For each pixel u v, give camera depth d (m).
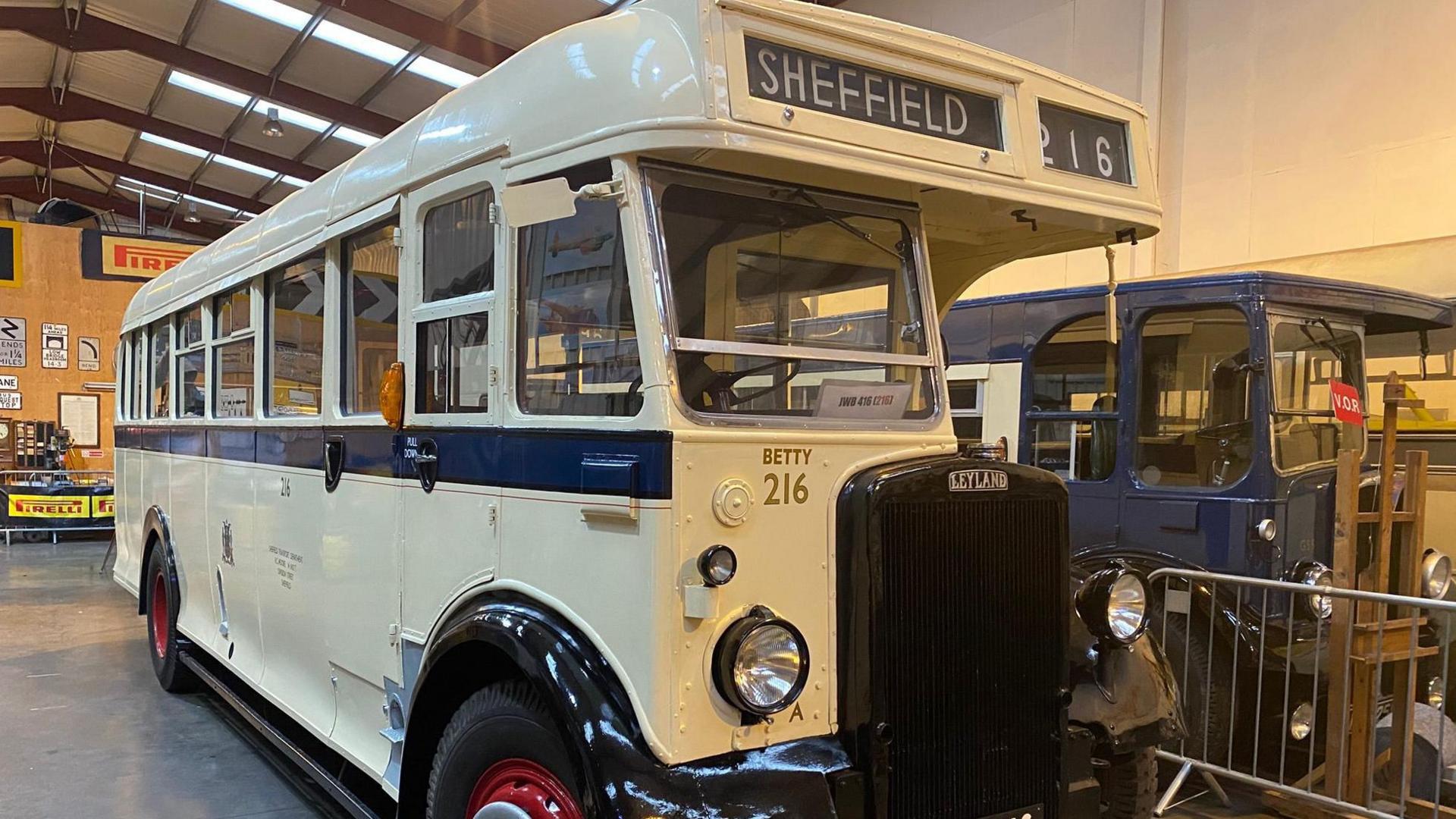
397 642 2.98
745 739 2.14
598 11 11.82
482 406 2.62
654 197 2.19
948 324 5.88
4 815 3.88
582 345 2.31
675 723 2.04
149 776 4.35
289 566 3.84
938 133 2.38
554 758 2.20
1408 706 3.72
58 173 22.44
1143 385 4.92
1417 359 5.96
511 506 2.47
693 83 2.04
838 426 2.37
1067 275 8.91
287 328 3.95
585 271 2.30
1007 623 2.45
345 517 3.33
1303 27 7.48
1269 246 7.68
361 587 3.22
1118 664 2.82
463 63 13.25
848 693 2.25
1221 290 4.57
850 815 2.15
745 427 2.18
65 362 15.65
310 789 4.21
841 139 2.18
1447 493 5.53
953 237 3.11
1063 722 2.56
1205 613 4.37
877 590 2.23
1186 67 8.24
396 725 2.99
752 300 2.35
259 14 12.66
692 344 2.15
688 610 2.06
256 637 4.24
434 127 2.87
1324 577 4.31
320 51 13.52
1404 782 3.68
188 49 13.98
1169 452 4.90
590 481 2.20
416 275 2.88
